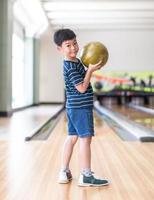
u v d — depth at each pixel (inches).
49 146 169.5
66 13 504.4
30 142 183.0
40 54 673.0
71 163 128.9
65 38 98.2
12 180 105.2
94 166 125.1
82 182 98.6
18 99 605.3
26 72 614.5
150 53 661.3
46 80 678.5
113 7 474.9
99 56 97.3
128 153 151.6
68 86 100.0
